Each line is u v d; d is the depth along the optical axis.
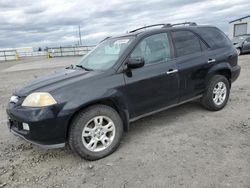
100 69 3.94
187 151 3.65
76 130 3.43
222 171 3.07
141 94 4.03
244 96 6.35
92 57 4.60
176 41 4.59
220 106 5.24
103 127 3.67
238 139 3.91
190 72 4.61
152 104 4.22
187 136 4.16
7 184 3.15
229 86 5.39
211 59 4.93
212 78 5.00
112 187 2.94
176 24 4.95
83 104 3.40
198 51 4.84
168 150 3.72
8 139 4.57
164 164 3.34
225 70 5.22
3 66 25.17
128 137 4.30
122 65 3.88
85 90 3.49
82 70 4.14
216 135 4.11
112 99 3.69
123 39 4.36
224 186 2.79
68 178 3.21
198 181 2.91
